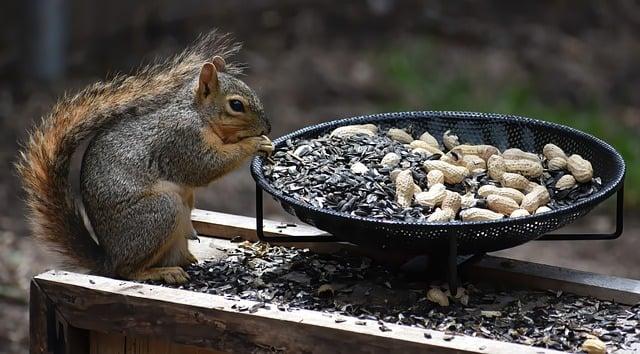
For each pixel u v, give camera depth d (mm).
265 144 7676
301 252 8023
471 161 7500
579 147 7691
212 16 20844
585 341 6465
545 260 14219
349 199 7047
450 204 6902
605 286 7281
